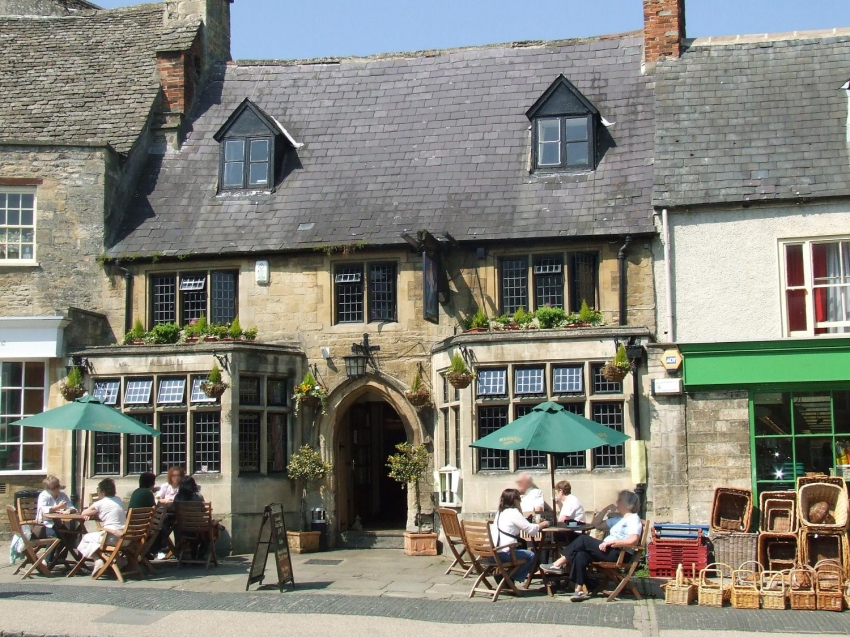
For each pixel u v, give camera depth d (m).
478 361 15.34
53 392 16.66
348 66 19.92
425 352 16.59
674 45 18.30
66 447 16.52
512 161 17.52
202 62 20.17
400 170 17.83
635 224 15.93
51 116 18.78
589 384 15.00
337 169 18.09
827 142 16.09
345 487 17.38
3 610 10.52
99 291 17.42
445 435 16.12
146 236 17.58
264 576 13.16
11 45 20.52
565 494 13.24
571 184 16.88
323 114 19.12
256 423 16.30
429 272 15.84
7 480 16.58
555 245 16.28
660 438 14.83
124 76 19.52
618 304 15.91
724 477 14.61
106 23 20.91
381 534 16.73
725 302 15.45
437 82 19.23
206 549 14.88
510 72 19.05
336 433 17.00
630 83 18.20
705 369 14.76
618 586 11.34
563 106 17.28
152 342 16.72
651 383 14.95
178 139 19.00
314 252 16.95
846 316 15.17
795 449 14.52
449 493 15.58
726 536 13.09
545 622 10.04
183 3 20.47
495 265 16.47
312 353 16.94
